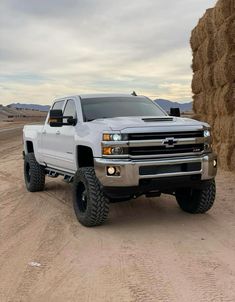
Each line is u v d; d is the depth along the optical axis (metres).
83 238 6.61
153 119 7.30
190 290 4.61
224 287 4.67
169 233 6.73
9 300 4.53
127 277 5.04
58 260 5.68
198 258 5.57
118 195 6.77
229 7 11.86
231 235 6.52
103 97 8.49
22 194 10.30
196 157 7.00
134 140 6.70
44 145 9.52
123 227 7.16
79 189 7.42
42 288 4.81
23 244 6.38
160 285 4.77
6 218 7.98
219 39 12.34
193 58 16.03
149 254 5.79
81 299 4.51
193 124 7.11
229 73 11.95
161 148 6.81
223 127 12.51
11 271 5.33
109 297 4.52
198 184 7.12
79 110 8.03
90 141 7.03
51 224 7.48
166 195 9.64
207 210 7.73
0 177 13.02
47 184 11.58
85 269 5.34
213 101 13.66
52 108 9.62
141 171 6.66
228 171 12.16
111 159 6.68
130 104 8.42
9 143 26.00
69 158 8.11
